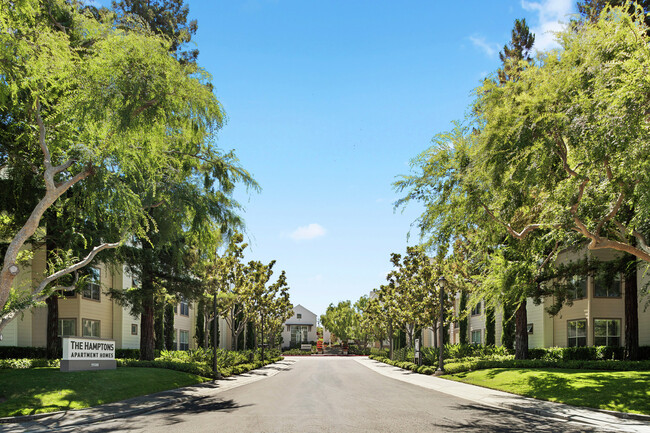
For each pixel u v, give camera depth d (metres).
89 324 32.84
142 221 22.12
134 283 30.41
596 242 15.37
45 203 15.02
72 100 15.00
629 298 24.55
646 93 11.82
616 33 13.12
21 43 13.97
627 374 19.59
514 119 14.18
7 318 15.36
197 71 16.34
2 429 11.55
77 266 16.94
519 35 36.94
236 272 38.91
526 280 23.69
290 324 108.38
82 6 20.22
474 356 36.91
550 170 15.09
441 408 14.66
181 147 19.83
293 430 10.63
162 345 38.50
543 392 17.84
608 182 14.75
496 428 11.07
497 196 16.11
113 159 16.45
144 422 12.16
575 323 31.33
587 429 11.03
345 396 18.17
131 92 14.39
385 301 52.03
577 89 13.59
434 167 17.05
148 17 32.78
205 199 21.67
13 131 17.50
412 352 42.88
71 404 14.96
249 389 21.55
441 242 18.20
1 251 21.61
